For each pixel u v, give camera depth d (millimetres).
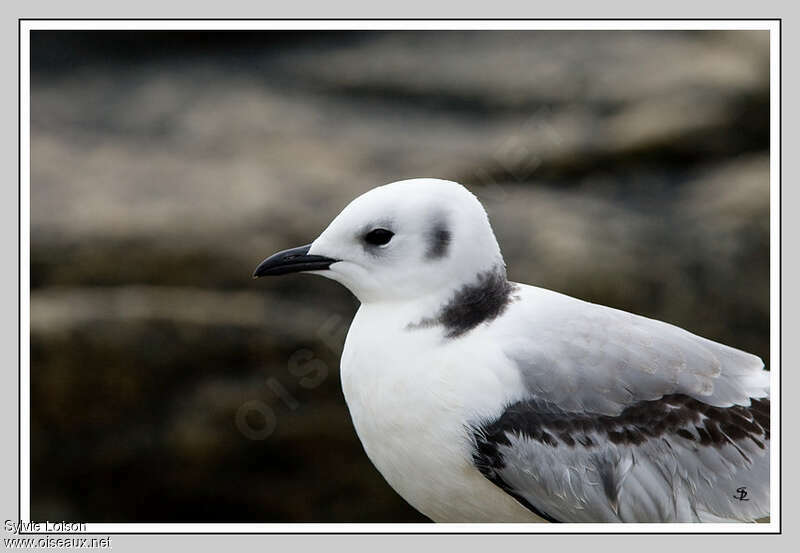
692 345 7309
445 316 7164
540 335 7125
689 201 14531
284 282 12523
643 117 15477
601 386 7039
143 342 11969
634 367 7090
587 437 7000
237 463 12094
